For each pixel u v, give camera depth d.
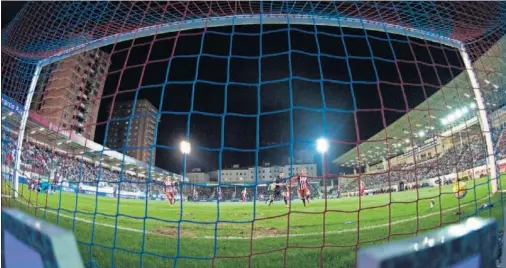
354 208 9.11
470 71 7.22
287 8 5.74
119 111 75.75
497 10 5.71
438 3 5.56
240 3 5.49
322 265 3.47
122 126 74.94
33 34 5.84
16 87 6.38
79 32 6.02
